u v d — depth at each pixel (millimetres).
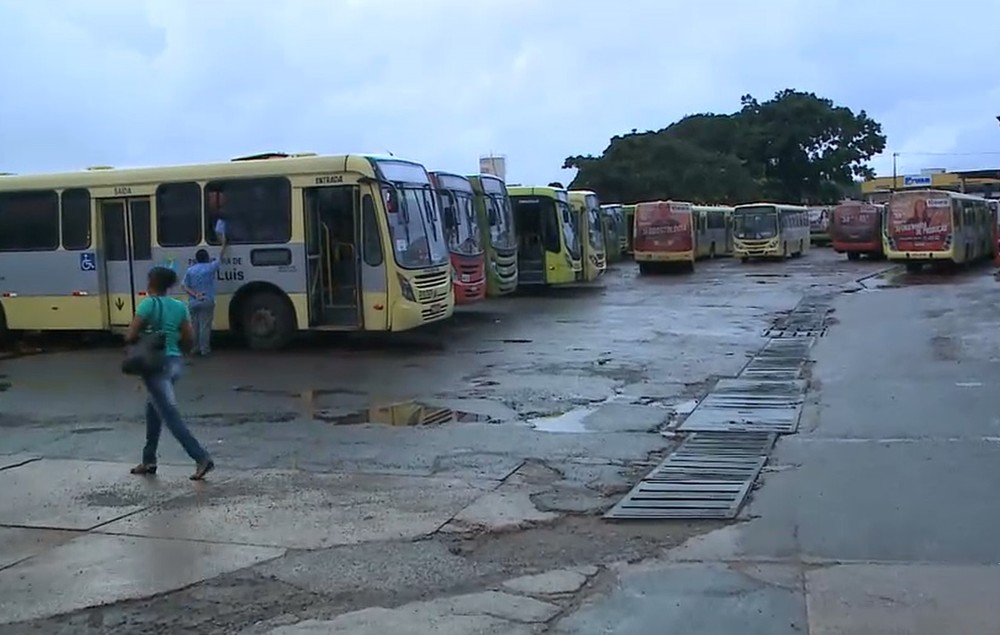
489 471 8922
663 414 11352
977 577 5926
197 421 11523
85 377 15172
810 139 84938
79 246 18422
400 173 17547
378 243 16875
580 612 5656
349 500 8070
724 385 13242
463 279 21516
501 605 5793
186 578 6387
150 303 8805
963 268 40750
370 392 13188
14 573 6547
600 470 8883
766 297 27844
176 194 17828
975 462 8641
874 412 11023
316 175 17047
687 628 5359
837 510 7371
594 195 34031
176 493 8406
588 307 25219
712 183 72812
